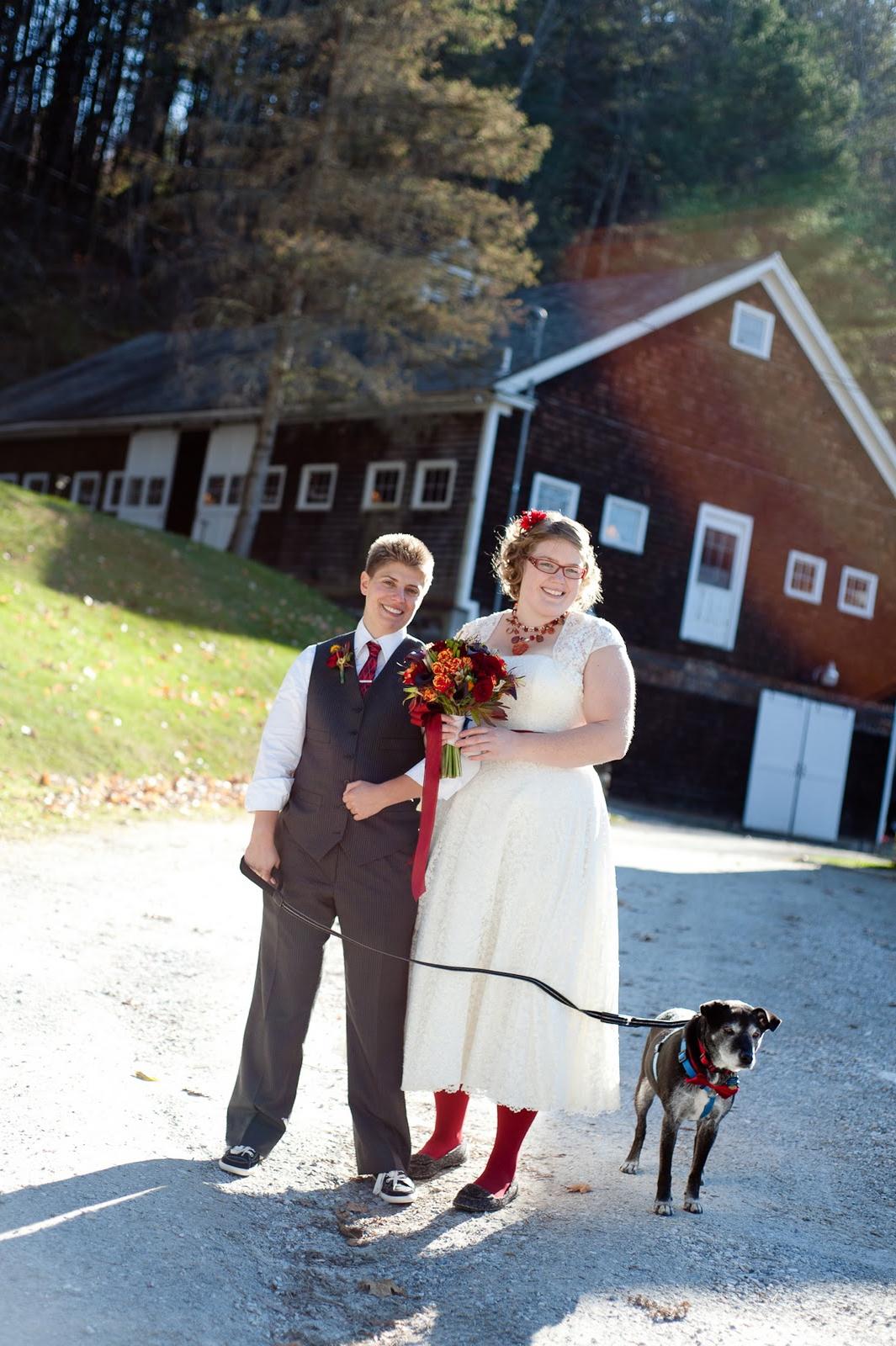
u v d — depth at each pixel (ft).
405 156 78.79
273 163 79.05
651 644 83.66
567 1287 12.14
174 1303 11.02
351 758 14.06
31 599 52.54
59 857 29.86
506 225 77.15
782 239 148.77
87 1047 17.24
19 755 38.83
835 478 92.68
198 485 99.86
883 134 179.42
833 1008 24.80
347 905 14.05
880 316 142.72
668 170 163.22
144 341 140.26
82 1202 12.62
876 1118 18.45
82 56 185.47
